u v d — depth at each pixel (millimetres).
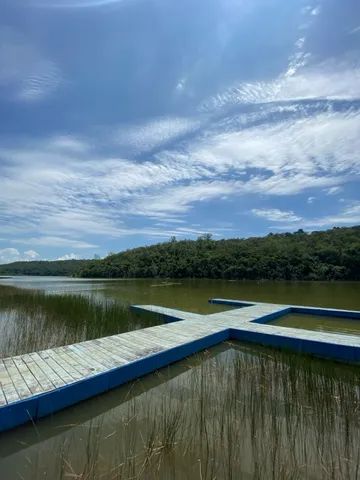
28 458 2645
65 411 3445
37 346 6125
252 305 11203
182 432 2986
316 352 5566
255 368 4652
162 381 4375
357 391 3875
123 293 19734
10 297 13062
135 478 2318
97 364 4242
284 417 3285
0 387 3428
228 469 2447
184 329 6602
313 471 2438
